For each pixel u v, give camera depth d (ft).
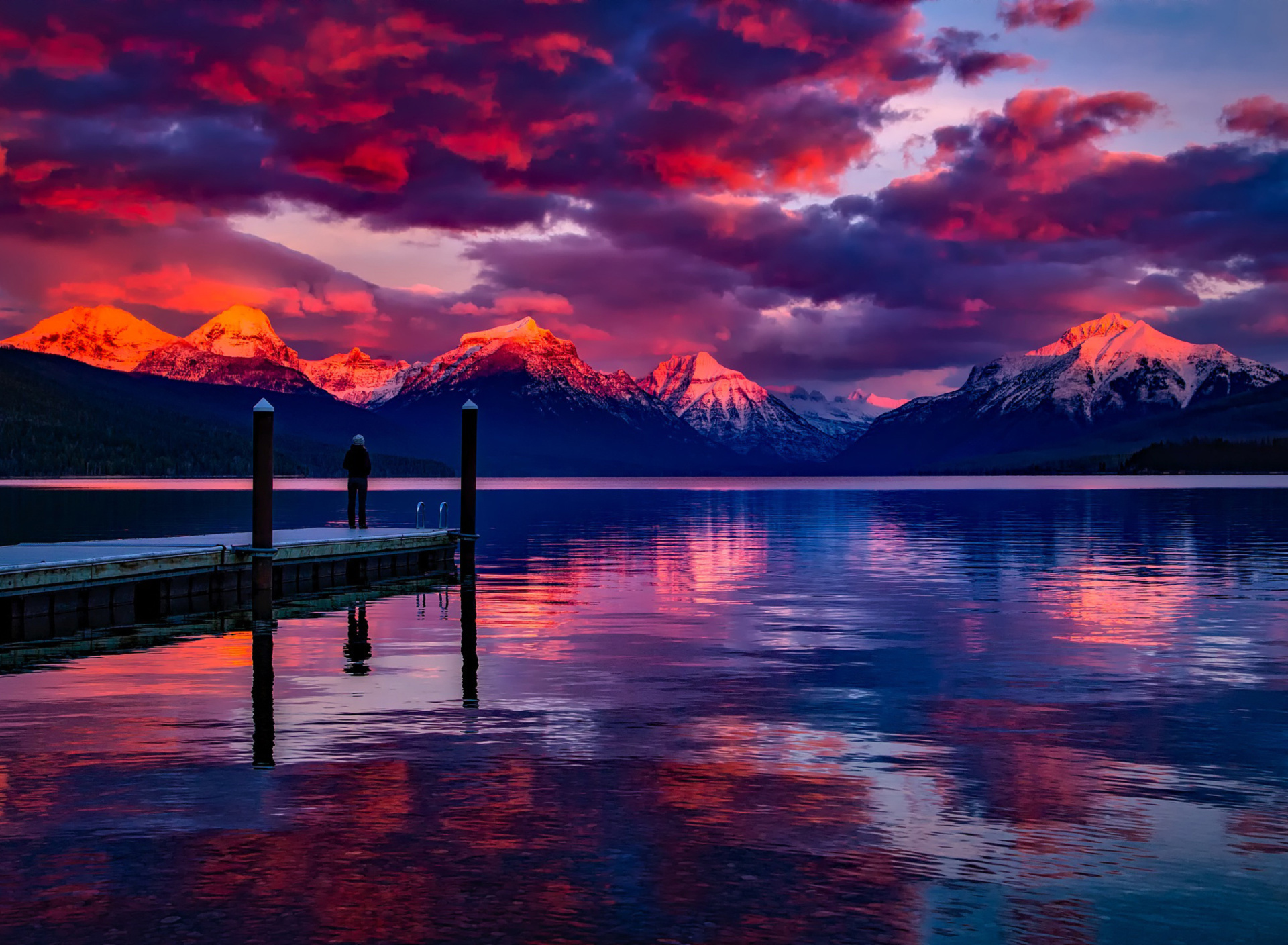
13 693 59.41
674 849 34.86
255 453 102.27
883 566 140.05
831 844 35.40
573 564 146.61
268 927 29.14
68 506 353.31
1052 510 319.88
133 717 53.11
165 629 86.17
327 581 123.34
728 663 69.41
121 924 29.25
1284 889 31.91
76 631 85.15
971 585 117.60
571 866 33.42
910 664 69.15
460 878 32.42
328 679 63.87
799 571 134.21
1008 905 30.76
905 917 29.94
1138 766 44.68
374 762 44.65
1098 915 30.17
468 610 97.91
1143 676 64.95
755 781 42.37
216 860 33.71
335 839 35.58
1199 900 31.17
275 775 42.78
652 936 28.76
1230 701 57.57
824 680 63.62
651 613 95.04
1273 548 168.14
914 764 44.83
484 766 44.14
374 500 467.52
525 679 63.87
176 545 114.42
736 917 29.91
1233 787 41.70
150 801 39.37
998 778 42.88
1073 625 86.89
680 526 245.04
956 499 452.35
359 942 28.32
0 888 31.58
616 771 43.57
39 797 39.75
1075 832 36.65
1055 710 55.42
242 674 65.41
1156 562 143.13
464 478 144.97
